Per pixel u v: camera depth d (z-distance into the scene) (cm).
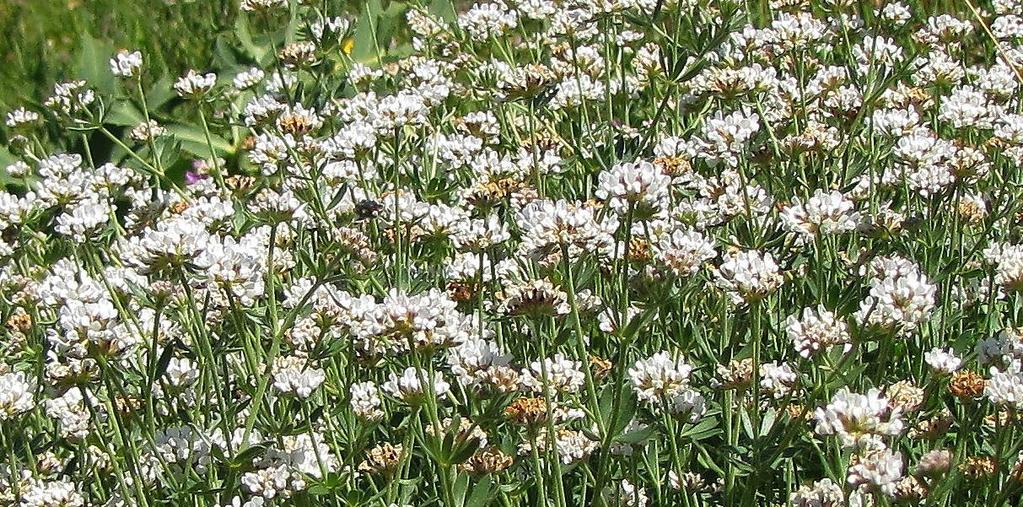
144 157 73
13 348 50
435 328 43
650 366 45
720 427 48
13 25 102
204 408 46
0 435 47
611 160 54
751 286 44
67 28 101
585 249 44
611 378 49
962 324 51
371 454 46
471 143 55
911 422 46
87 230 47
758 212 51
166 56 95
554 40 65
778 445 45
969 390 45
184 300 48
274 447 46
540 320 44
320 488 44
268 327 49
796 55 56
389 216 51
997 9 63
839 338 44
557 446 46
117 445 47
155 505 45
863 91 56
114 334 44
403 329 43
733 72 53
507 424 47
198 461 46
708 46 54
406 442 44
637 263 47
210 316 49
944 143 50
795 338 44
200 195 59
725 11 54
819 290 48
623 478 46
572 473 48
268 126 55
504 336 51
